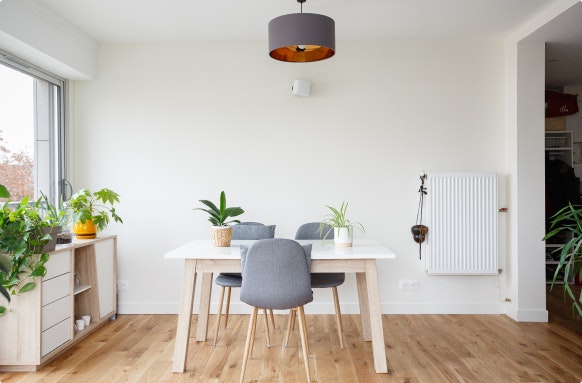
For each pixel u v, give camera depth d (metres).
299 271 2.69
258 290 2.69
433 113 4.43
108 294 4.14
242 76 4.45
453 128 4.43
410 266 4.41
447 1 3.52
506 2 3.53
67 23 3.86
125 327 3.98
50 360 3.16
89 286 3.80
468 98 4.43
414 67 4.43
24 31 3.28
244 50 4.45
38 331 2.98
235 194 4.45
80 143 4.46
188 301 2.96
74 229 3.83
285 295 2.68
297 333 3.77
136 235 4.45
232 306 4.39
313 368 3.00
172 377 2.87
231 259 2.95
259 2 3.52
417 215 4.42
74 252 3.69
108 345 3.48
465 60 4.43
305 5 3.58
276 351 3.33
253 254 2.67
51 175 4.24
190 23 3.97
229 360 3.15
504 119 4.41
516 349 3.36
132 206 4.45
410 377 2.85
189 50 4.46
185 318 2.97
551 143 5.88
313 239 3.84
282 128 4.44
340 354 3.26
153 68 4.46
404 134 4.43
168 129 4.46
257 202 4.43
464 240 4.30
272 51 3.07
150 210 4.45
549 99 5.68
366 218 4.43
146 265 4.45
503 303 4.38
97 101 4.45
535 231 4.15
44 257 2.99
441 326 3.97
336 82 4.44
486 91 4.43
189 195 4.45
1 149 3.52
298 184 4.43
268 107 4.44
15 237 2.87
